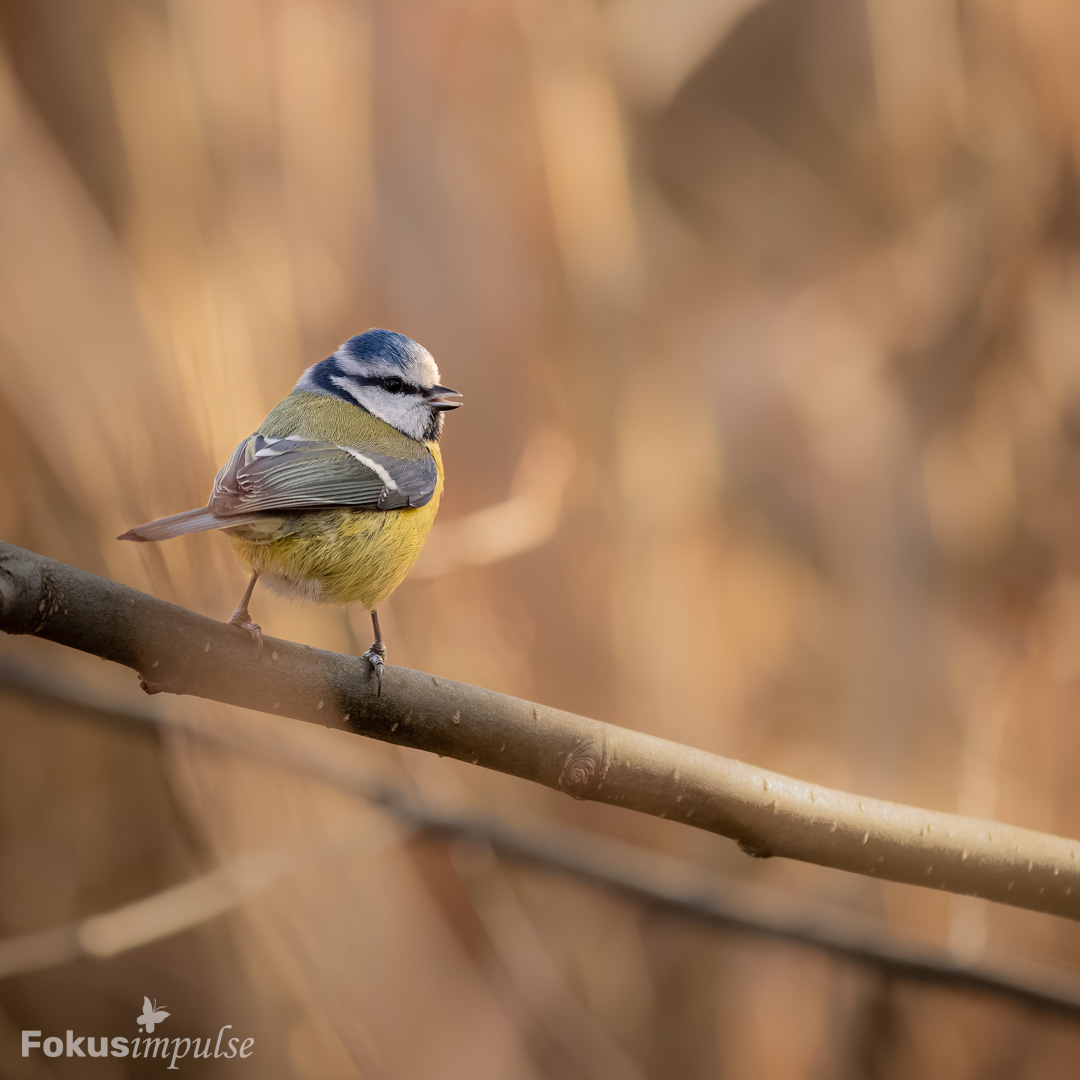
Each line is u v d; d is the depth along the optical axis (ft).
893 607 35.19
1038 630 33.81
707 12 35.47
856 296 38.63
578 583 32.01
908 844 15.74
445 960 29.48
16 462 26.17
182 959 30.04
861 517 36.40
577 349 32.42
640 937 32.78
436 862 31.78
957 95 34.99
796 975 32.76
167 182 25.63
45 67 26.16
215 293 24.53
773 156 44.39
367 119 30.40
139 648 13.65
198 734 25.29
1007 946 33.22
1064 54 33.68
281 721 28.30
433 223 32.65
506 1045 29.09
